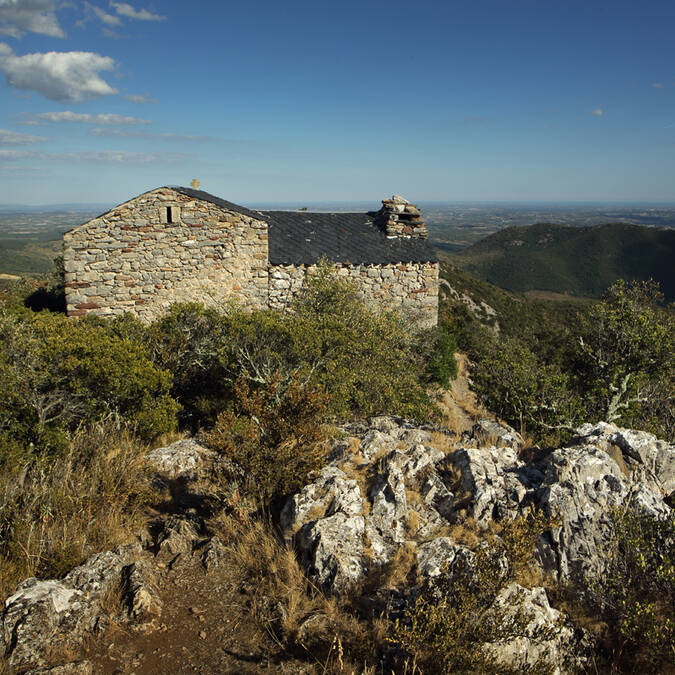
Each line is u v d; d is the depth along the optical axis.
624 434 6.38
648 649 4.11
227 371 10.70
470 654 3.74
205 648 4.25
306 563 5.21
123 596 4.68
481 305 44.34
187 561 5.42
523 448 7.29
